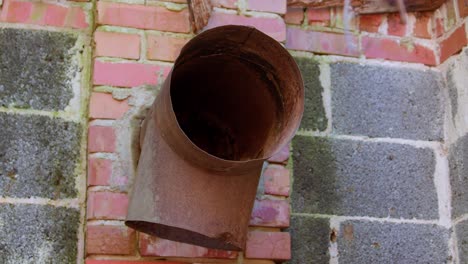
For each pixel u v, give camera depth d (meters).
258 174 1.76
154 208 1.68
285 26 2.18
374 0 2.37
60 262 1.92
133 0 2.08
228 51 1.83
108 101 1.99
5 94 2.02
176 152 1.71
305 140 2.21
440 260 2.19
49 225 1.94
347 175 2.21
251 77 1.88
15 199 1.94
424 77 2.36
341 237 2.15
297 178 2.17
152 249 1.90
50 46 2.09
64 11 2.13
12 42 2.07
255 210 2.03
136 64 2.03
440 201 2.25
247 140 1.93
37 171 1.98
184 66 1.83
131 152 1.96
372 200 2.20
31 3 2.11
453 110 2.30
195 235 1.80
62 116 2.04
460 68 2.29
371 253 2.15
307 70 2.28
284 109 1.83
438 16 2.41
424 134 2.30
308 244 2.12
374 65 2.34
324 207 2.16
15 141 1.99
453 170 2.26
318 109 2.25
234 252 1.97
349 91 2.29
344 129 2.25
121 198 1.92
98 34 2.03
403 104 2.31
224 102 1.96
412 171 2.26
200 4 2.07
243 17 2.13
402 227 2.20
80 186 2.00
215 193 1.71
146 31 2.06
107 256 1.88
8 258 1.89
